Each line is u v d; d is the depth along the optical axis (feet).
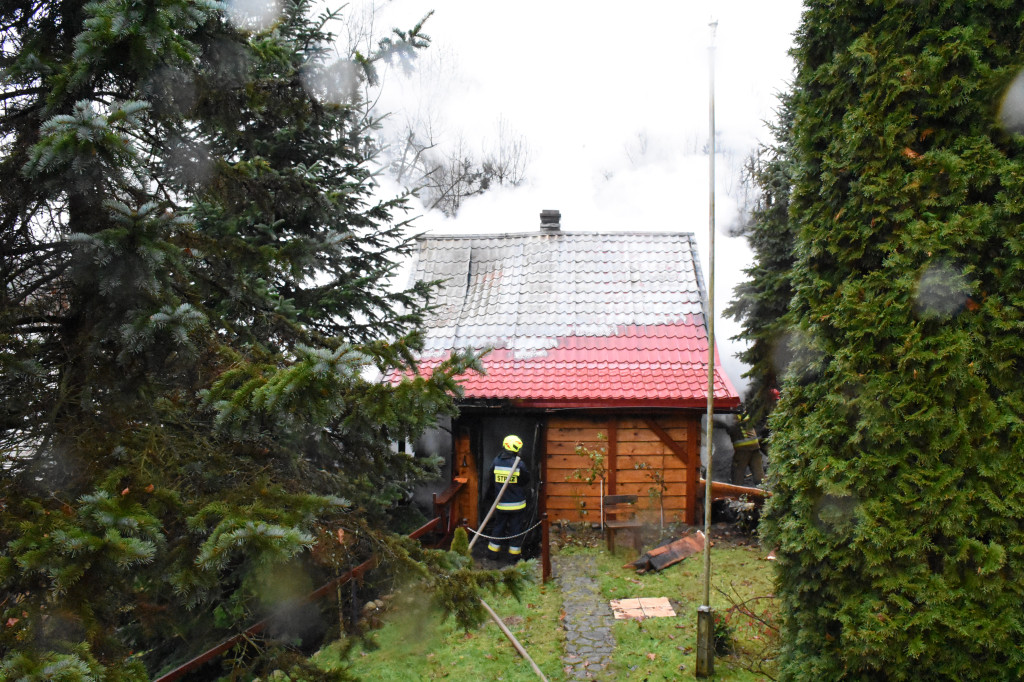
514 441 33.27
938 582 12.51
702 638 19.62
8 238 11.73
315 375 9.96
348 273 29.37
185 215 11.05
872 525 13.04
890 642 12.87
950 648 12.46
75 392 10.99
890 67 13.47
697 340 39.63
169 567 9.87
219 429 10.94
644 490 36.70
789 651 15.31
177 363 11.67
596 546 32.99
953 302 12.89
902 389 13.00
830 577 14.03
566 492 37.17
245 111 14.84
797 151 15.53
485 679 20.38
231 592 19.04
